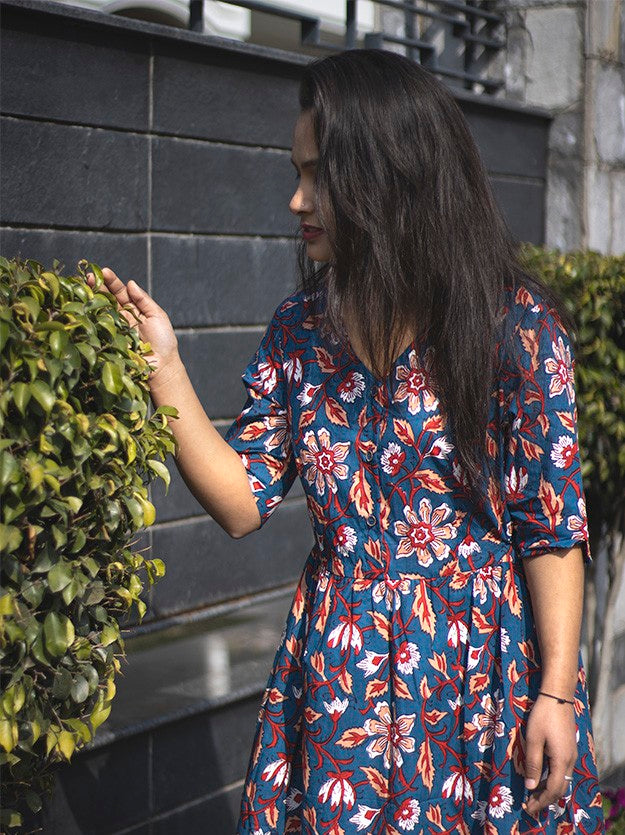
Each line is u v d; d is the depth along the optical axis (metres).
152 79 2.86
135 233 2.86
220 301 3.13
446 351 1.59
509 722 1.62
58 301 1.46
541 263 3.21
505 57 4.18
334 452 1.67
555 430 1.60
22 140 2.55
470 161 1.64
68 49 2.63
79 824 2.33
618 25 4.15
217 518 1.75
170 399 1.69
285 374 1.74
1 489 1.29
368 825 1.64
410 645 1.62
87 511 1.47
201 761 2.59
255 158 3.19
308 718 1.66
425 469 1.64
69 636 1.44
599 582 3.85
